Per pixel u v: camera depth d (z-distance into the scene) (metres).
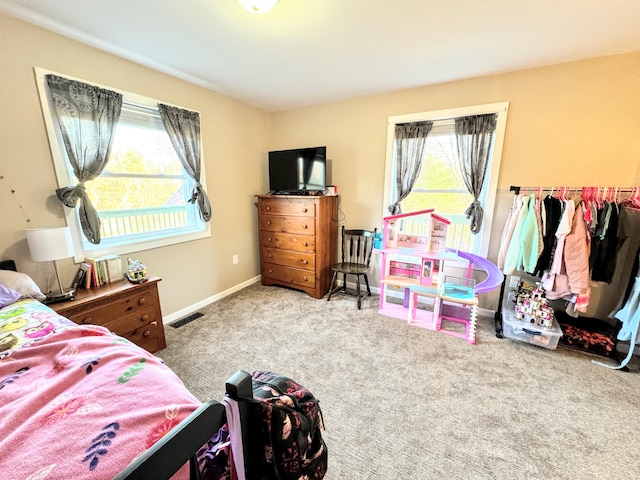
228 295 3.32
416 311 2.87
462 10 1.55
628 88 2.10
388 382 1.83
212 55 2.10
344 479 1.21
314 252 3.13
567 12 1.56
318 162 3.13
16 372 0.90
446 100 2.70
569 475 1.24
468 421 1.52
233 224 3.33
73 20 1.64
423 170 3.03
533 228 2.21
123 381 0.83
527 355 2.14
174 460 0.51
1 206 1.66
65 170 1.91
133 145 2.36
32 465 0.56
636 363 2.02
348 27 1.73
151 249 2.46
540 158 2.43
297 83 2.69
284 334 2.43
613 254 2.03
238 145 3.29
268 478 0.73
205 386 1.79
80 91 1.89
